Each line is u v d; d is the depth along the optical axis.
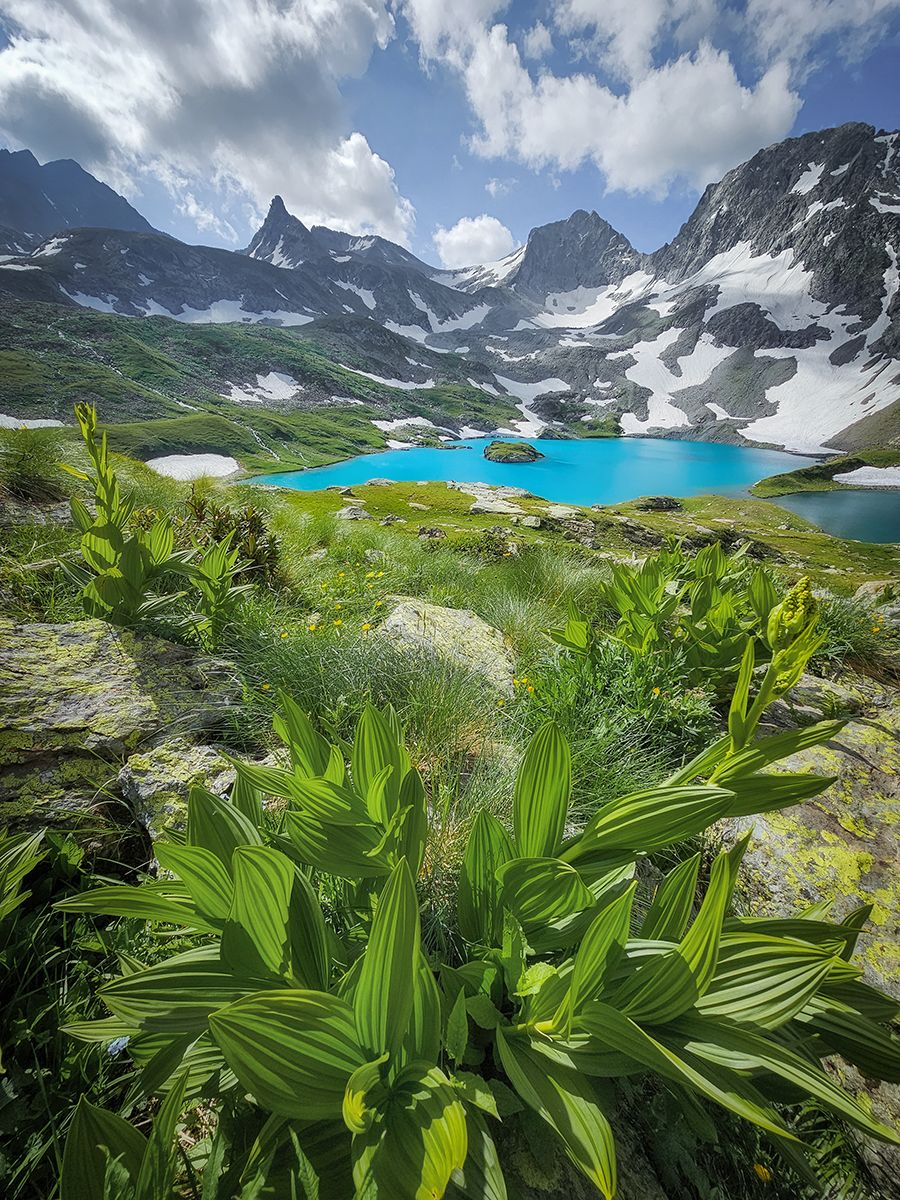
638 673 4.03
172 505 8.10
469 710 3.43
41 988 1.56
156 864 2.17
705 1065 1.25
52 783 2.39
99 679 3.07
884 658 6.05
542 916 1.59
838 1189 1.57
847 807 3.08
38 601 4.16
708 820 1.51
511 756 3.08
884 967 2.23
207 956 1.39
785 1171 1.56
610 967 1.32
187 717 2.98
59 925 1.80
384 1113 1.12
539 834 1.66
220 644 3.91
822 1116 1.70
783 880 2.64
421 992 1.19
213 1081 1.26
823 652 5.73
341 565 7.83
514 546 12.55
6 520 5.60
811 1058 1.43
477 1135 1.13
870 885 2.59
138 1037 1.32
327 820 1.56
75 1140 1.05
